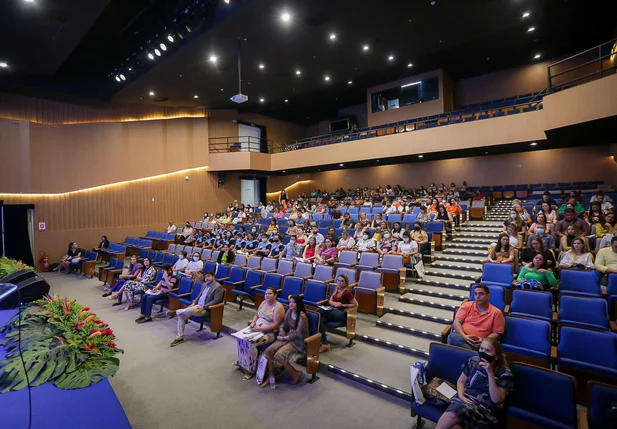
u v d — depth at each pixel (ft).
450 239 31.68
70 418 8.24
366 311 19.16
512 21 34.42
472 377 9.48
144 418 11.57
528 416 8.66
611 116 23.44
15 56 32.53
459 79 54.13
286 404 12.36
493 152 42.75
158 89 43.62
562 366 11.09
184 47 33.96
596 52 42.93
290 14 29.81
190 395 13.02
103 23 32.27
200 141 55.88
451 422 8.93
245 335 14.29
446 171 54.29
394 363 14.65
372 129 53.67
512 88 49.83
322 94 55.52
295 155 54.85
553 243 20.89
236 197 60.18
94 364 10.82
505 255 19.86
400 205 38.50
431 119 48.60
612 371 10.24
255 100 54.13
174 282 22.84
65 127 42.70
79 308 14.02
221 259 30.76
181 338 18.26
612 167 41.98
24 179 39.37
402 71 48.67
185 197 53.78
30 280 18.13
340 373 14.07
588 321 13.05
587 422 8.18
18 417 8.19
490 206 40.88
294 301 14.17
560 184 43.32
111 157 46.55
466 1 30.07
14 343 11.57
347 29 33.40
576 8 32.68
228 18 29.78
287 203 54.65
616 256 16.76
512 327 12.52
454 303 19.43
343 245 29.17
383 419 11.42
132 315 23.04
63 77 40.45
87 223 44.09
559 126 27.43
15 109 39.04
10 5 24.91
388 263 22.82
